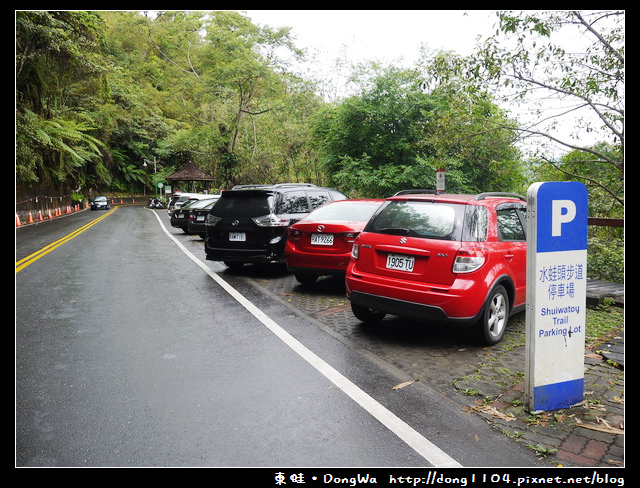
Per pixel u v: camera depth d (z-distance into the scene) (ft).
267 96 131.85
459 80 32.78
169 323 18.88
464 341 16.71
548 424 10.70
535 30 27.40
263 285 26.86
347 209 24.88
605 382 13.08
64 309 21.16
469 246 15.06
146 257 38.60
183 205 62.80
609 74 28.17
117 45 223.92
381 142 55.88
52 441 9.89
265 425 10.53
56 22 77.10
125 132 205.98
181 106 178.70
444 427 10.52
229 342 16.44
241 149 129.90
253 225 27.73
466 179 53.83
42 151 104.68
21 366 14.14
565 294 11.37
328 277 29.68
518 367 14.24
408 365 14.32
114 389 12.46
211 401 11.73
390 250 16.17
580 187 11.33
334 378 13.21
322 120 66.33
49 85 97.86
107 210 160.97
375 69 57.93
